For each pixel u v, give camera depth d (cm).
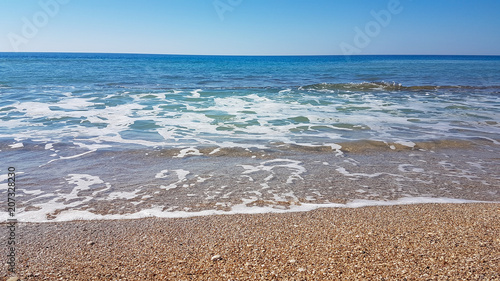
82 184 604
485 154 795
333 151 811
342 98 1614
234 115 1191
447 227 441
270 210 512
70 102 1384
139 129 988
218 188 595
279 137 925
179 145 840
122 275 344
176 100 1486
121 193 570
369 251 378
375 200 550
